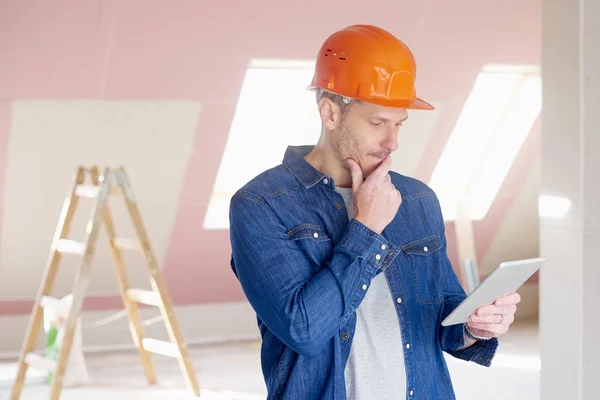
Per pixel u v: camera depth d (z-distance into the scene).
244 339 7.35
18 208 5.88
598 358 3.62
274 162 6.56
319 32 5.16
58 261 5.08
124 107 5.34
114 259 5.49
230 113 5.56
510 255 8.00
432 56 5.58
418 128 6.21
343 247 1.77
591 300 3.62
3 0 4.46
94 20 4.70
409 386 1.81
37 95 5.09
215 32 4.96
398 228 1.92
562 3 3.70
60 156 5.57
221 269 7.00
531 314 8.38
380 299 1.84
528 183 7.25
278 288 1.77
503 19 5.45
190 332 7.29
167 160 5.80
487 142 7.04
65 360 4.79
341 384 1.77
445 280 1.97
